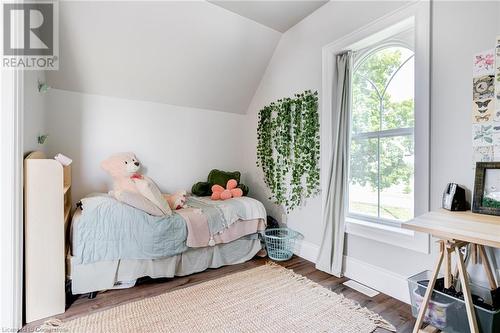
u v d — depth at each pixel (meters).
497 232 1.13
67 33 2.28
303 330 1.56
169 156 3.26
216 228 2.42
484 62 1.50
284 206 3.06
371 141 2.31
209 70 3.10
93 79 2.65
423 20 1.76
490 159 1.48
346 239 2.33
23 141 1.62
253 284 2.14
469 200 1.56
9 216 1.46
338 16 2.39
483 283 1.48
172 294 1.97
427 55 1.75
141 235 2.04
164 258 2.16
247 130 3.81
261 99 3.49
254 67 3.30
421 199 1.79
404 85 2.06
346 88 2.35
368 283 2.12
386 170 2.19
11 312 1.47
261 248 2.77
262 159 3.42
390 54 2.16
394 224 2.10
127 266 2.03
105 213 1.96
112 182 2.84
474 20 1.54
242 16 2.74
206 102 3.45
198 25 2.65
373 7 2.10
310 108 2.65
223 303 1.85
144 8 2.36
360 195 2.40
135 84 2.87
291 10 2.63
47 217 1.68
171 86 3.07
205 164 3.55
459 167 1.61
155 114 3.15
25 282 1.61
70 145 2.63
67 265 1.85
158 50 2.69
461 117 1.60
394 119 2.13
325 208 2.44
